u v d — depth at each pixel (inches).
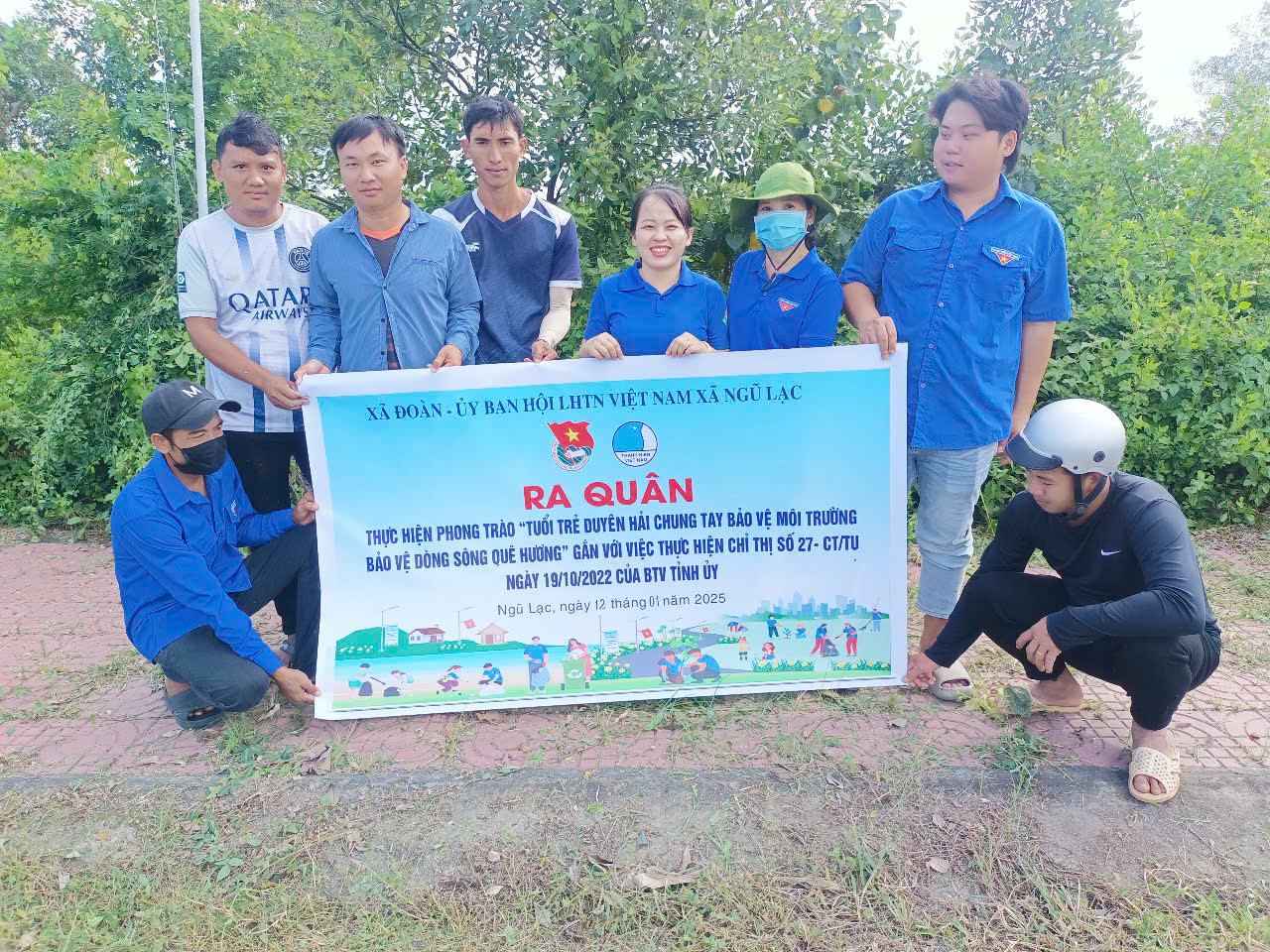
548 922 91.7
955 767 115.7
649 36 221.5
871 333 129.8
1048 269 125.0
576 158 219.8
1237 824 104.4
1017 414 132.6
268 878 99.2
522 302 158.9
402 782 114.5
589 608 136.8
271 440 147.3
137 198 233.3
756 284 139.3
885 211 132.4
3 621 177.6
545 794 111.5
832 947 88.2
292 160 243.6
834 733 125.3
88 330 243.8
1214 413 216.8
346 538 135.1
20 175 271.1
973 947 88.2
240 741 125.7
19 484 250.1
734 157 227.5
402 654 135.2
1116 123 293.3
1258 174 269.9
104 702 140.9
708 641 137.5
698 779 113.8
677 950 88.0
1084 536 113.3
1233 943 87.6
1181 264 244.1
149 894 96.9
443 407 133.1
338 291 137.4
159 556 119.5
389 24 246.1
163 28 240.4
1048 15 300.4
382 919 93.0
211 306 141.3
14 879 98.7
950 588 136.9
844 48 224.8
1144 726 112.4
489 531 135.5
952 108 119.1
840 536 136.7
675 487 135.5
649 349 138.6
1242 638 156.6
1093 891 94.6
